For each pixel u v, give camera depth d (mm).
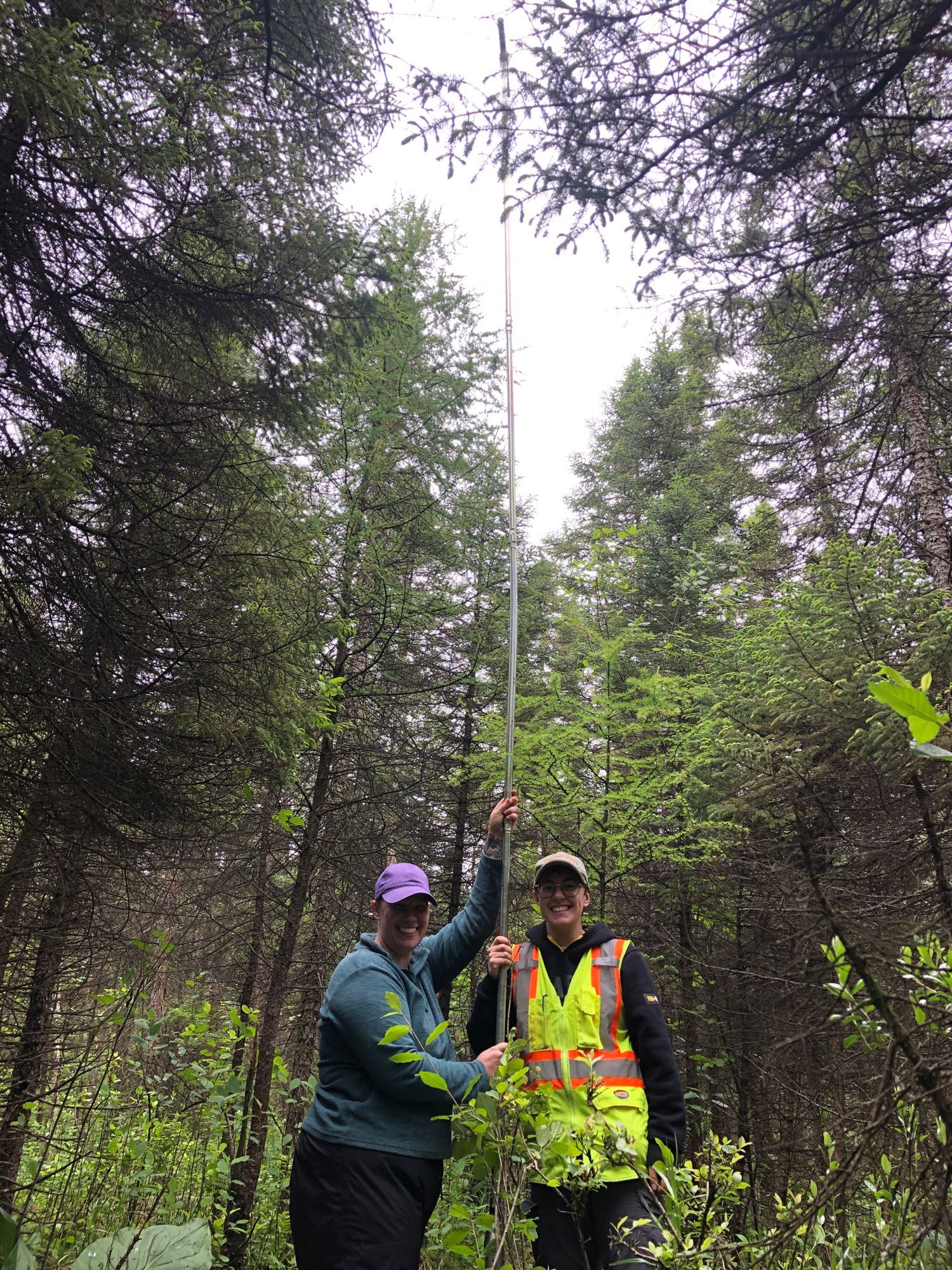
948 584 5852
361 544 7512
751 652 5316
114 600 4246
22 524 3846
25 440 3828
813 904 3221
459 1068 2389
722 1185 2328
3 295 4129
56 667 4023
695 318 3488
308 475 6715
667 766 6398
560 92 2822
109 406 4828
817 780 4523
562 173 2990
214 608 4812
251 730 4805
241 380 5027
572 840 6695
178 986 6879
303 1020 7234
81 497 4551
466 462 8891
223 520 4820
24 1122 3248
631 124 2842
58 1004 4262
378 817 8281
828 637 4520
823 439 6777
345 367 6188
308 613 5590
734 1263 2254
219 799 4918
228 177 4723
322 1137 2404
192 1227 2453
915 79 2861
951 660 3949
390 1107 2426
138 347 5066
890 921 2146
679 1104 2627
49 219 4141
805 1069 3742
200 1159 4254
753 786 4664
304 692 6145
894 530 6457
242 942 7461
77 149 3752
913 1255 2029
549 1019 2787
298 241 4836
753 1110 5250
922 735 1290
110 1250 2289
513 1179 2328
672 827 6387
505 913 2742
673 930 6805
